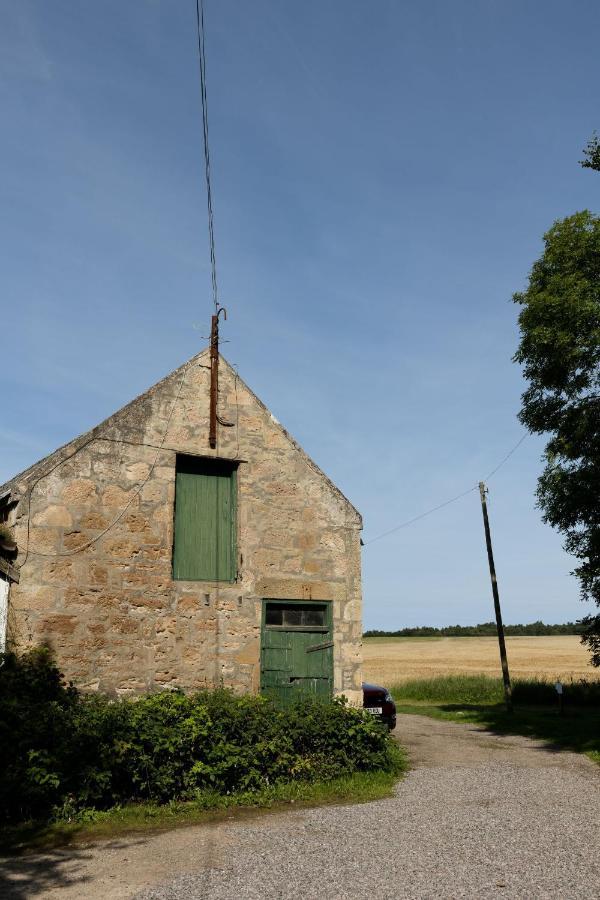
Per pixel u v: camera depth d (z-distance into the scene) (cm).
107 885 594
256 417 1245
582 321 1492
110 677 1024
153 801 874
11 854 686
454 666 4534
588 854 684
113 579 1052
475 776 1107
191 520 1161
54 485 1034
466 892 576
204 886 590
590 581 1669
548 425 1672
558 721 2066
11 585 1024
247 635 1148
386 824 796
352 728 1073
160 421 1146
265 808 871
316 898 561
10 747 811
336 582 1246
